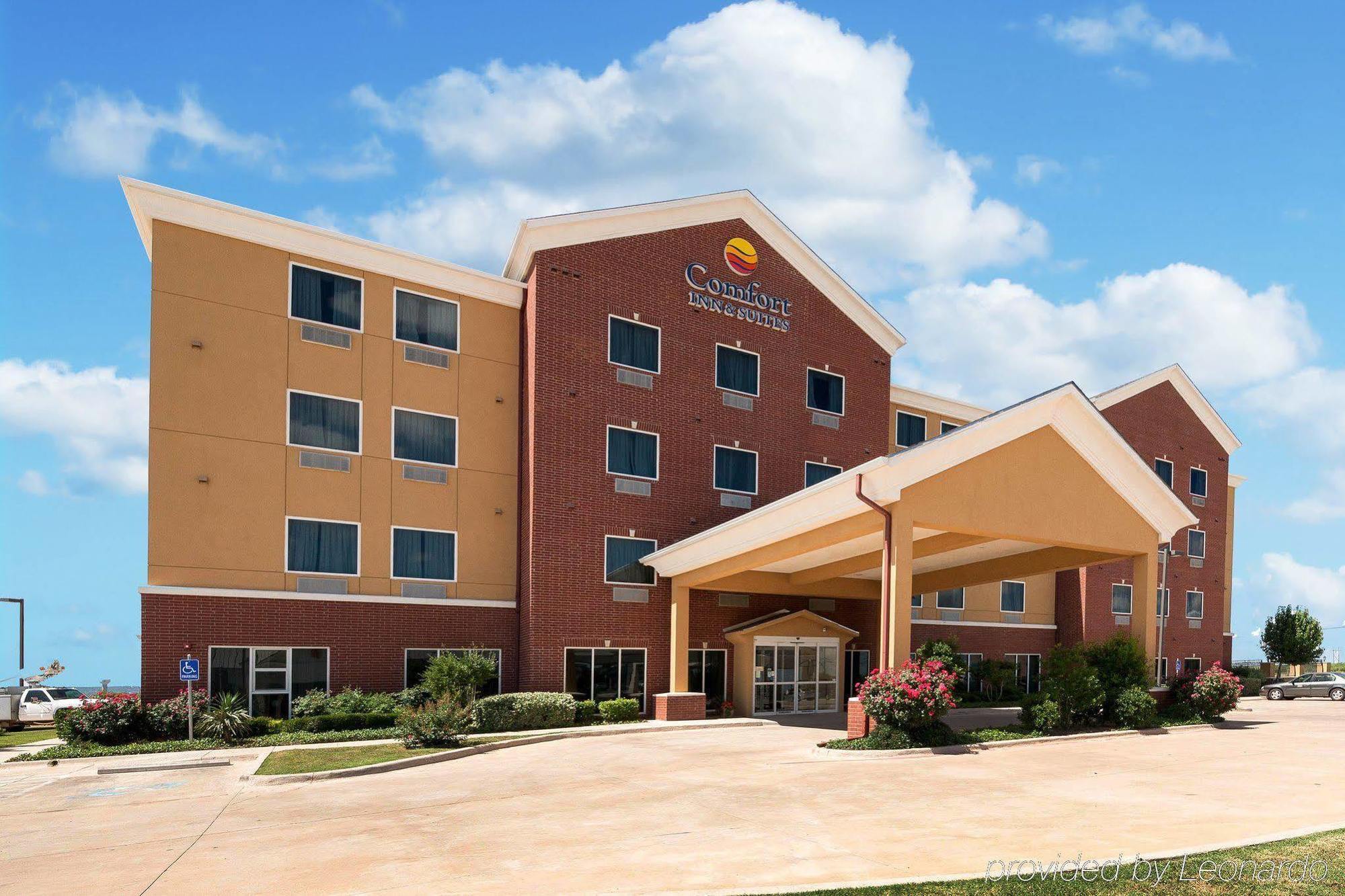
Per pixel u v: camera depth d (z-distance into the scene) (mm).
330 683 23125
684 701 26188
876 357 33406
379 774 16609
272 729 21016
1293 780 14961
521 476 26703
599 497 26812
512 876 9273
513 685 25891
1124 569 41688
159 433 21703
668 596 27797
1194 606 44562
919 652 22797
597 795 13961
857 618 32531
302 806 13383
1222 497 46281
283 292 23656
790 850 10172
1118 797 13359
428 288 25938
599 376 27109
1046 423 22141
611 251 27656
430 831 11500
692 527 28406
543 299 26375
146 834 11711
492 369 26766
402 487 24953
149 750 19219
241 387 22844
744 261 30375
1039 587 40281
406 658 24281
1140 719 22047
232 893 8922
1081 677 21266
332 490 23891
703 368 29156
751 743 20922
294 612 22797
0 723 29391
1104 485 23406
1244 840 10336
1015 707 32906
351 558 24016
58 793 15062
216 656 21750
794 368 31188
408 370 25359
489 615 25734
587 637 26188
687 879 9031
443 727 19344
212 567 22016
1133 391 42312
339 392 24250
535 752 19438
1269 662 53375
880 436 33156
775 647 29406
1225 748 19219
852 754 17812
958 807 12617
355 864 9859
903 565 19562
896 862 9578
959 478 20578
